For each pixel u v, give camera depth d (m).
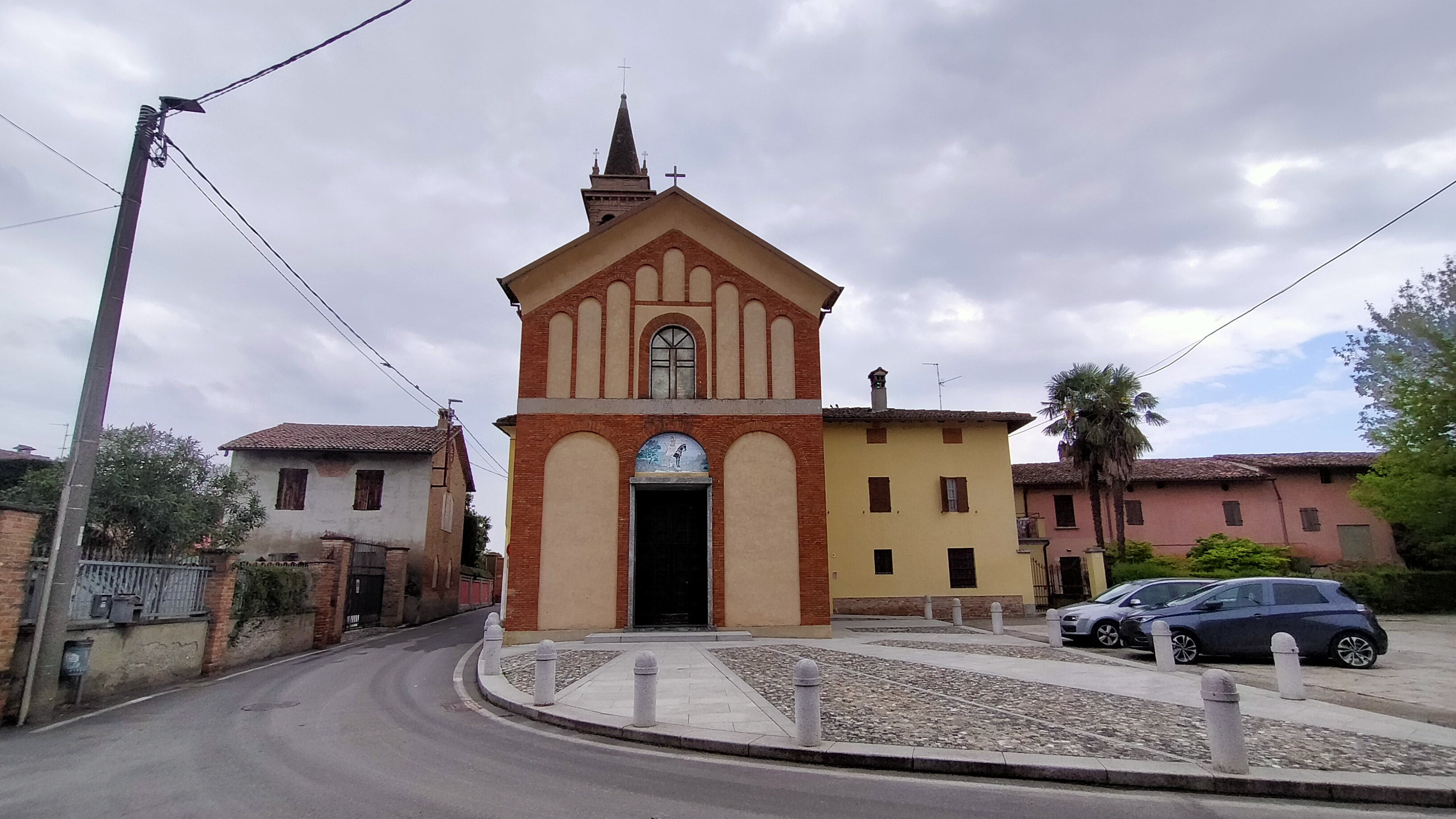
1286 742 7.89
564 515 18.22
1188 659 14.00
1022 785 6.75
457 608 37.53
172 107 11.34
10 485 21.31
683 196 20.00
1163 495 36.78
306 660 16.81
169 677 13.05
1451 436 26.62
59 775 7.11
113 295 10.95
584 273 19.53
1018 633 20.27
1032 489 36.84
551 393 18.80
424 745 8.30
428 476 30.02
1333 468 36.25
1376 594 27.70
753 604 18.17
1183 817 5.93
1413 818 6.01
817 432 19.14
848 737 8.00
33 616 10.23
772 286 19.89
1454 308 25.88
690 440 18.86
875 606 26.41
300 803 6.14
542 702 10.14
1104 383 31.39
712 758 7.67
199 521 16.09
